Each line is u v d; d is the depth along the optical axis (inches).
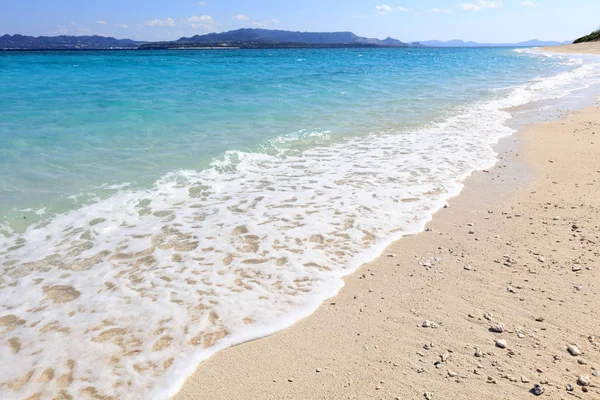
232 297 153.8
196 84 775.1
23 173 271.0
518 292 153.2
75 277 166.4
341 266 176.7
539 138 390.0
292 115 483.5
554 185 267.6
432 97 646.5
